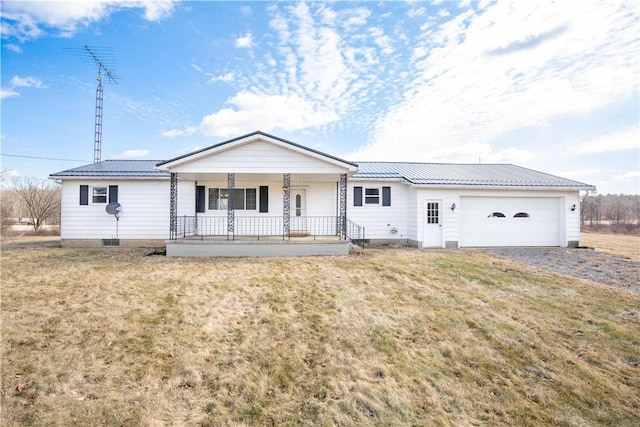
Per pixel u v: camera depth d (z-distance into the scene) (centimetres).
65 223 1309
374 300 625
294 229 1359
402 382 372
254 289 673
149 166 1475
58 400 315
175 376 364
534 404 345
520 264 962
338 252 1065
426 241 1298
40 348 412
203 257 1013
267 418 307
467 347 457
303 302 607
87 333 458
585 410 338
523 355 440
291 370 388
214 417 304
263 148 1067
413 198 1324
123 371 370
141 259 977
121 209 1323
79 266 869
